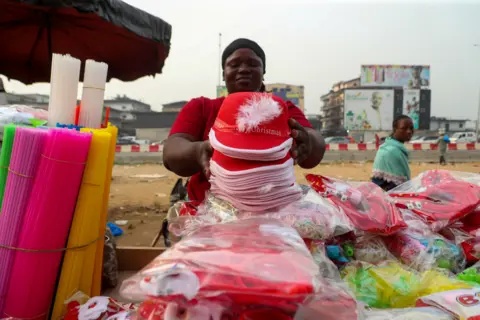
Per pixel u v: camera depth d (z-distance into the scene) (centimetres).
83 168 139
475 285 130
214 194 138
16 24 508
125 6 448
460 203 173
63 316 137
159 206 720
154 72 623
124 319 118
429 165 1683
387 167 399
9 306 132
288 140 127
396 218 160
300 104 5244
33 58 600
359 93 5203
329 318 90
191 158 149
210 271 87
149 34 486
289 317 86
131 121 6047
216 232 111
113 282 193
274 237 106
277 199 125
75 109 170
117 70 637
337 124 6331
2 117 166
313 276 90
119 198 818
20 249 131
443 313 113
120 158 1833
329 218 133
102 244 161
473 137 3844
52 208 133
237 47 179
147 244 445
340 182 177
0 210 137
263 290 83
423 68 5731
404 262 157
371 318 111
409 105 5369
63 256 139
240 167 121
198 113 177
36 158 132
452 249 161
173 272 86
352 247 157
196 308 85
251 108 124
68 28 518
